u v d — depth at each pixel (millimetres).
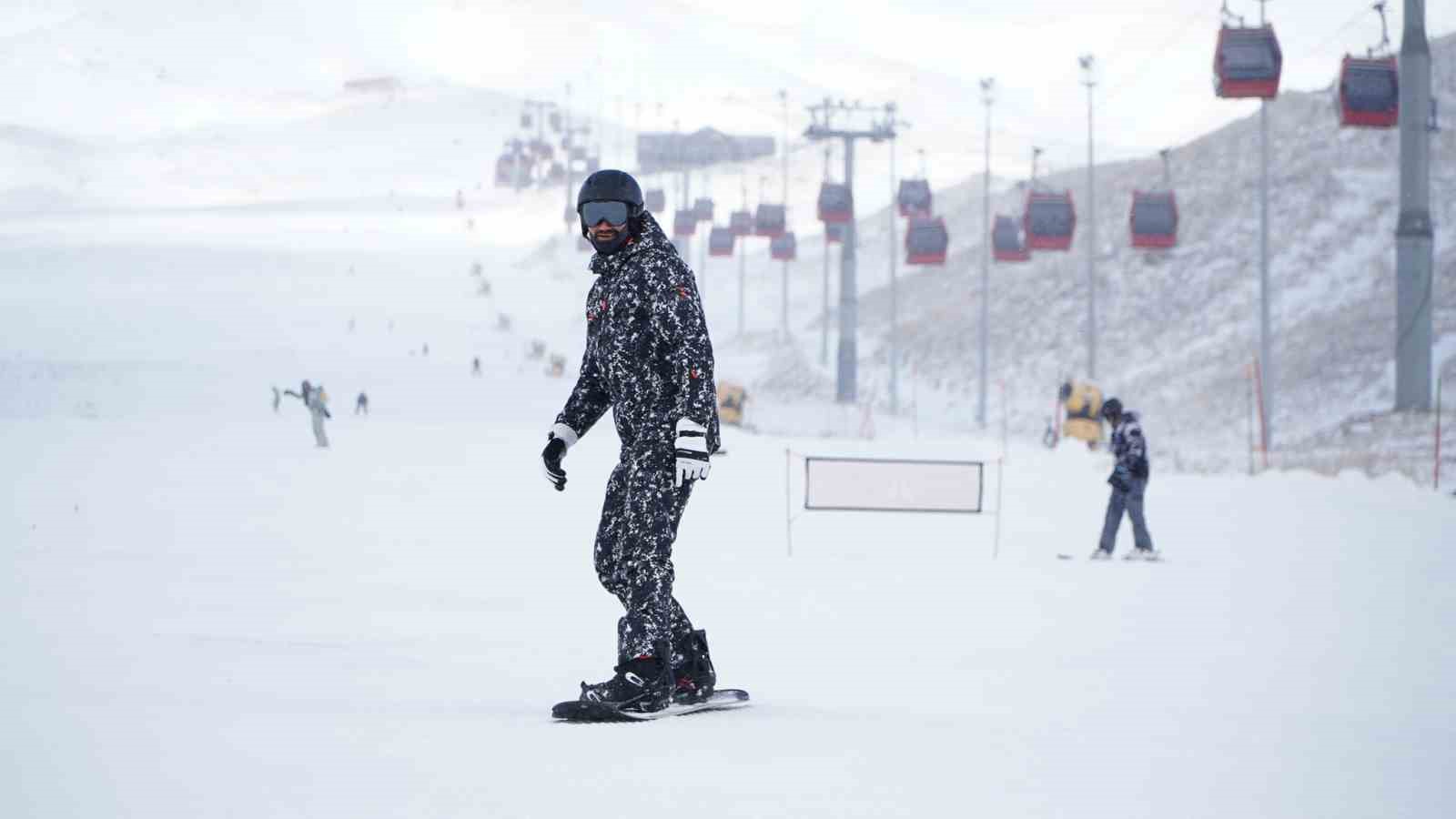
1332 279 193625
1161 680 17781
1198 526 50156
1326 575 33781
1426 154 111812
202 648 18188
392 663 17500
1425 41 110625
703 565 34469
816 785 9336
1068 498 64688
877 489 40594
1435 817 8922
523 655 18812
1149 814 8820
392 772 9531
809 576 32219
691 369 12336
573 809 8555
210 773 9398
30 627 19969
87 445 82375
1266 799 9312
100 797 8672
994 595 28938
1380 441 103188
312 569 30766
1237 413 151625
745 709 12875
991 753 10602
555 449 12961
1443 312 153625
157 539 36250
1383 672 18859
